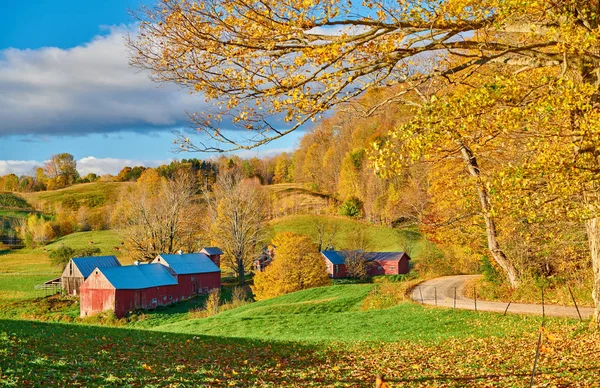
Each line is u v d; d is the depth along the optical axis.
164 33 13.69
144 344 21.75
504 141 15.25
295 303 49.06
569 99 11.43
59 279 81.75
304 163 171.00
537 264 35.81
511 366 17.31
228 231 87.06
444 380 16.12
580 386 13.41
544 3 12.95
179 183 99.94
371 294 47.72
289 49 13.55
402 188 106.69
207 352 21.52
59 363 15.13
